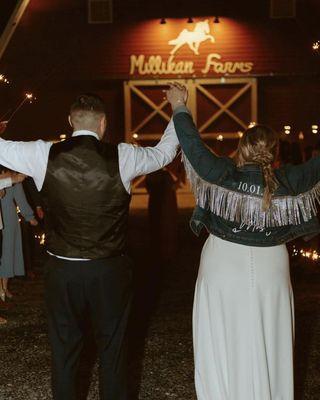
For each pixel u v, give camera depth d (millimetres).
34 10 19938
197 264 10078
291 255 9484
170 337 6277
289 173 3857
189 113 3988
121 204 3963
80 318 4070
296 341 6125
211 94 20266
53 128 20125
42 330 6633
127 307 4062
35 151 3908
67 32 20047
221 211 3840
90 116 3979
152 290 8414
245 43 20078
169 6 20000
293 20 19984
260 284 3844
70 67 20141
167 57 20125
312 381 5109
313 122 20297
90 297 3988
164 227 10219
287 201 3816
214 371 3980
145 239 12523
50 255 4008
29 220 7824
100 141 3975
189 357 5691
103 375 4062
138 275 9352
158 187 10211
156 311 7320
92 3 19984
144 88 20281
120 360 4059
